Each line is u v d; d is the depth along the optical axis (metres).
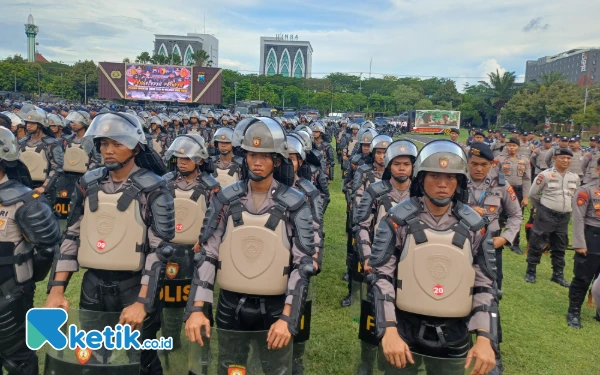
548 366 5.22
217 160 7.44
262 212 3.35
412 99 94.94
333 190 16.33
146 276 3.38
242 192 3.40
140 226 3.49
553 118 53.59
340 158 20.94
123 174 3.59
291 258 3.37
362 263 4.77
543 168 14.21
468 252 3.00
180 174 5.50
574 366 5.26
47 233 3.52
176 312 4.75
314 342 5.39
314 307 6.46
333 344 5.36
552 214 7.79
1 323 3.47
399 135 50.84
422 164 3.02
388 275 3.10
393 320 2.94
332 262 8.49
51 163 8.70
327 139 13.05
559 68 140.12
